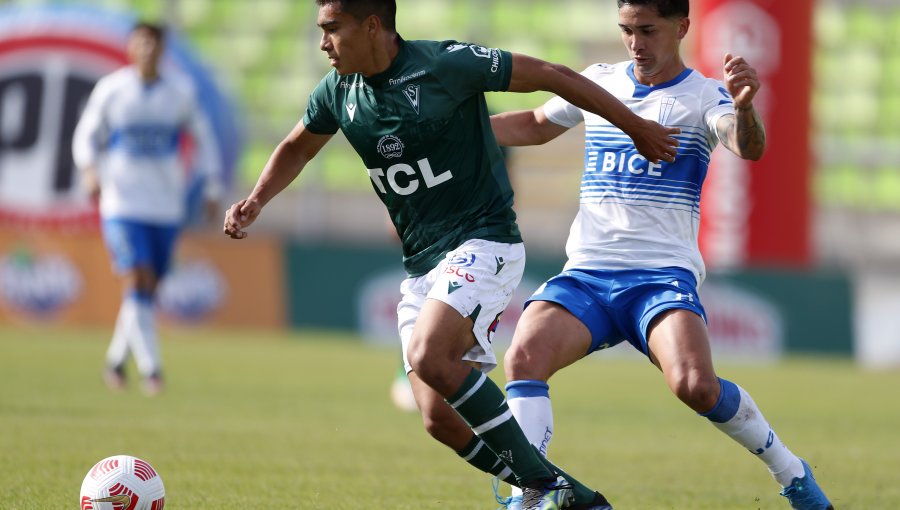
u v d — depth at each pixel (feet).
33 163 231.09
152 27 119.44
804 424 114.83
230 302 212.43
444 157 54.29
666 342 57.00
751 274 208.64
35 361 146.20
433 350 51.57
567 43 279.90
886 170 273.95
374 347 197.47
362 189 260.42
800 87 224.53
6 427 87.10
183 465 73.92
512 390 57.00
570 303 59.67
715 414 56.18
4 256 205.98
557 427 105.81
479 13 280.51
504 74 53.93
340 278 214.48
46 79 232.12
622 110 54.34
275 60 273.13
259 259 213.87
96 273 206.80
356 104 54.70
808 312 209.77
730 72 55.21
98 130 119.75
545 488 53.26
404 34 280.72
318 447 85.71
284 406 112.47
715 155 223.51
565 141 262.47
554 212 260.83
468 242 54.95
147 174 120.16
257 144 266.57
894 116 281.74
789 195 223.92
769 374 178.60
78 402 106.52
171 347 181.37
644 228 60.29
